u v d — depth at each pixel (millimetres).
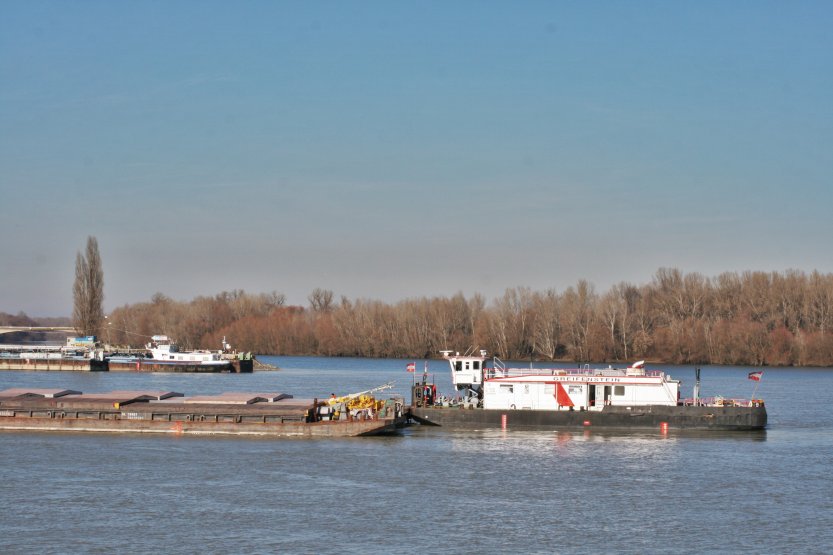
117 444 126688
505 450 124375
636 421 141000
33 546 79812
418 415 144375
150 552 78438
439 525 86688
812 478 108562
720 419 141125
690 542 82500
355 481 104312
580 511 92250
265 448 124375
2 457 116938
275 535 83250
